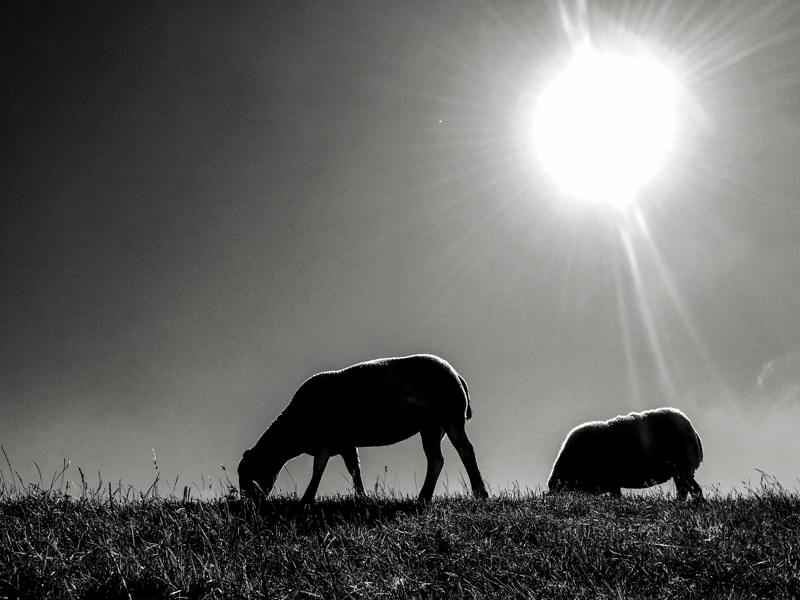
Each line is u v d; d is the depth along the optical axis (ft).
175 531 21.26
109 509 23.22
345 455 38.09
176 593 14.97
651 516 26.00
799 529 21.75
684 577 17.54
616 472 46.11
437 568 18.28
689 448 44.88
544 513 25.66
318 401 36.14
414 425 36.09
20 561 16.33
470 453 35.09
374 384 35.83
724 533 21.03
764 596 16.06
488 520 23.94
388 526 23.22
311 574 17.39
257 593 15.53
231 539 20.61
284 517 26.91
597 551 19.42
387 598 16.08
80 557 17.21
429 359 36.60
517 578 17.46
